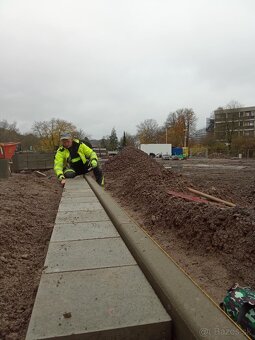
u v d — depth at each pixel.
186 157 57.44
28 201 6.66
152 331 2.05
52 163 24.97
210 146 71.81
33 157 24.52
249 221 3.55
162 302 2.34
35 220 5.09
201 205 4.52
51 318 2.04
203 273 3.16
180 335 2.02
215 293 2.75
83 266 2.89
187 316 1.99
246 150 62.50
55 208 6.35
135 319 2.06
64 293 2.37
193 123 86.56
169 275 2.57
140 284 2.53
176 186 7.41
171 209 4.77
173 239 4.22
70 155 9.41
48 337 1.86
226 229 3.65
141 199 6.54
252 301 2.22
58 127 76.00
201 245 3.77
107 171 14.13
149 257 2.97
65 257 3.11
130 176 9.45
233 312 2.26
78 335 1.90
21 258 3.47
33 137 79.00
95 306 2.20
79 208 5.42
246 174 18.89
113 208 5.24
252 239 3.29
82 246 3.44
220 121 71.44
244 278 2.94
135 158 13.63
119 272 2.76
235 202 7.66
